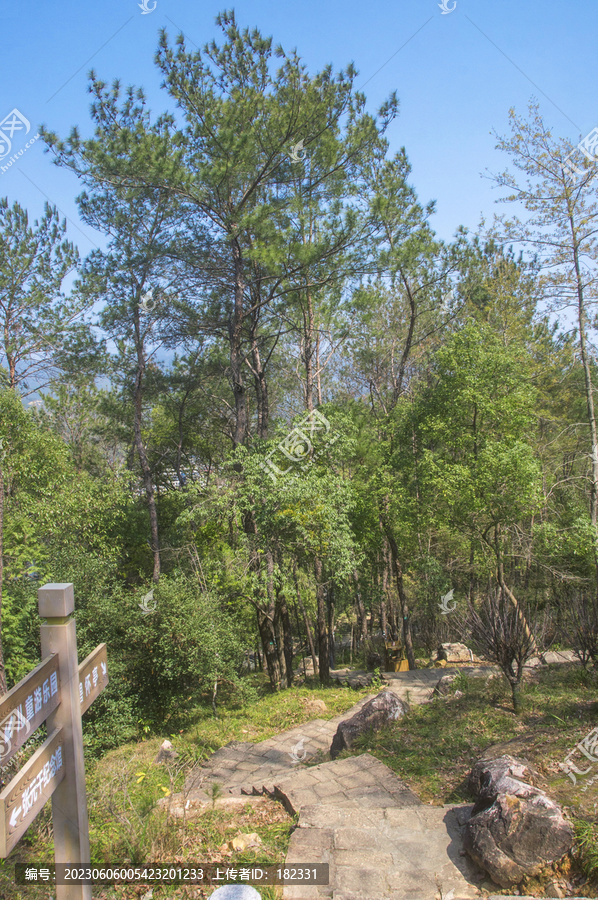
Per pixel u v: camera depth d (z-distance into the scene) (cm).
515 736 661
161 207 1773
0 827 210
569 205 1448
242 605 1614
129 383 2261
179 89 1287
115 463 2361
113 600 1244
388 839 442
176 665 1192
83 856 276
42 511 1328
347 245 1335
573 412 2092
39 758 246
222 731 1075
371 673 1670
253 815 556
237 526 1467
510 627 793
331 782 608
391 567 2105
